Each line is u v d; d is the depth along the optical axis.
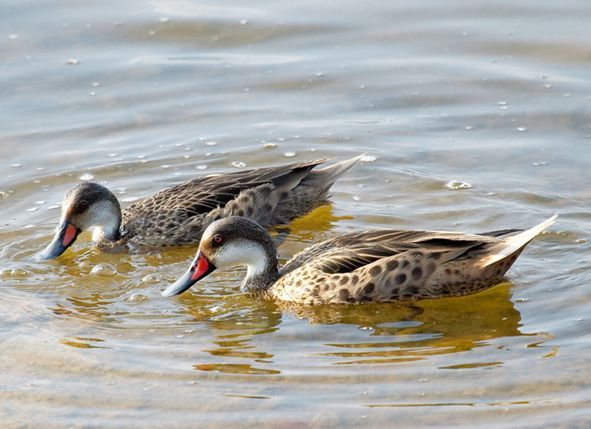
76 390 11.83
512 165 17.70
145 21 22.67
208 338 13.15
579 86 20.00
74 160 18.38
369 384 11.76
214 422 11.09
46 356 12.63
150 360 12.51
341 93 20.34
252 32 22.31
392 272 13.79
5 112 19.73
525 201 16.58
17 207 17.05
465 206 16.59
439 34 22.03
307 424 10.99
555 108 19.36
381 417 11.08
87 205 16.11
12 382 12.03
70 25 22.52
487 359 12.27
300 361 12.41
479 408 11.20
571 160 17.70
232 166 18.25
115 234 16.50
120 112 19.81
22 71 20.92
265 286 14.64
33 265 15.59
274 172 16.92
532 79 20.34
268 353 12.67
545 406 11.18
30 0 23.42
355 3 23.33
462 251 13.77
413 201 16.92
